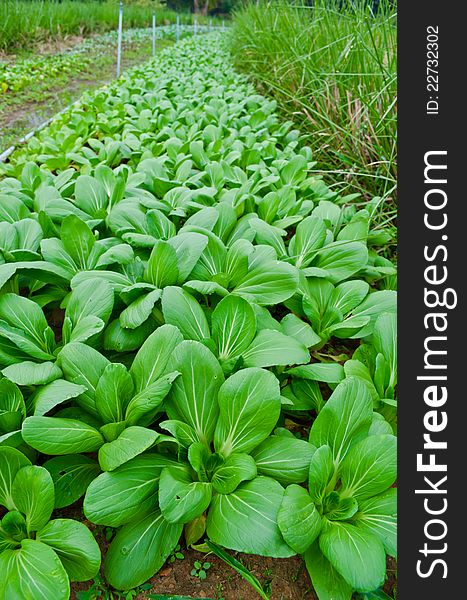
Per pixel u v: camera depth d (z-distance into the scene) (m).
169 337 1.72
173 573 1.50
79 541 1.34
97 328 1.76
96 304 1.90
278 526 1.33
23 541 1.36
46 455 1.74
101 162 3.73
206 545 1.52
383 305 2.20
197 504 1.38
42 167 3.75
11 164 4.00
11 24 10.15
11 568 1.29
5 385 1.63
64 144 4.03
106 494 1.40
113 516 1.38
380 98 3.46
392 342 1.93
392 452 1.51
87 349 1.71
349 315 2.24
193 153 3.67
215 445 1.62
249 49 7.86
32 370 1.62
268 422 1.58
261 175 3.49
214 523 1.40
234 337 1.88
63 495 1.56
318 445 1.56
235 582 1.49
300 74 5.01
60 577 1.24
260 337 1.90
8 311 1.88
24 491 1.40
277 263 2.20
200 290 1.96
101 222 2.66
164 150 4.02
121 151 3.82
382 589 1.52
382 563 1.30
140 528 1.48
